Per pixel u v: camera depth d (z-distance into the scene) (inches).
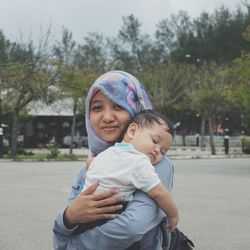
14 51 1846.7
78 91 1392.7
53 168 876.0
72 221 93.0
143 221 91.5
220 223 335.0
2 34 2474.2
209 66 2263.8
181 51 3171.8
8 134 1718.8
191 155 1428.4
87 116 106.0
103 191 92.5
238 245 271.9
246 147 1593.3
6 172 772.6
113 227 91.0
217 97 1780.3
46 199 443.8
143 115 100.5
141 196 93.2
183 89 2101.4
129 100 102.4
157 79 2075.5
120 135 102.9
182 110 2241.6
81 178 106.5
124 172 92.0
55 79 1320.1
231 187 565.6
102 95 103.3
